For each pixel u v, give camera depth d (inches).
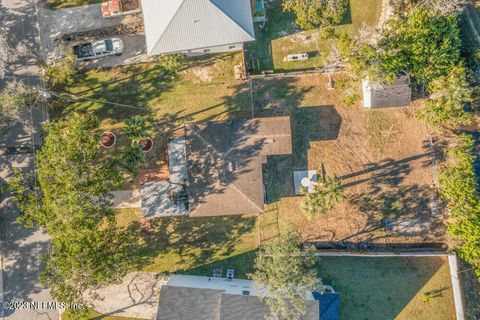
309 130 1318.9
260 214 1314.0
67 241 1059.3
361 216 1312.7
